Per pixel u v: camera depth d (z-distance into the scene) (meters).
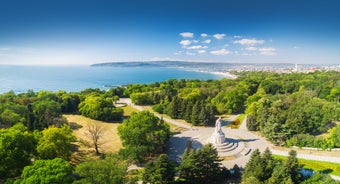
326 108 105.00
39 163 52.00
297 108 105.88
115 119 120.94
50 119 96.62
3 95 140.12
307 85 176.25
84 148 85.94
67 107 129.62
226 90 161.12
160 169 58.75
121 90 188.12
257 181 57.12
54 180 46.94
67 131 76.00
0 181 59.31
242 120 122.44
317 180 58.81
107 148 86.75
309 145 85.50
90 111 118.25
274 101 119.12
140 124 81.50
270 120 94.19
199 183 64.44
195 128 111.00
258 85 193.00
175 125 114.94
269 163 62.00
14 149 60.47
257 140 96.12
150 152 80.94
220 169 67.38
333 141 83.06
